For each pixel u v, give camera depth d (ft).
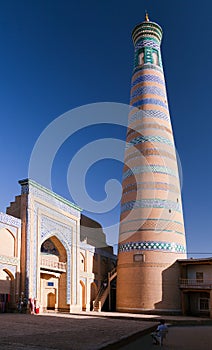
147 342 36.27
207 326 60.34
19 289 61.05
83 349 24.72
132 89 90.53
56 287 74.43
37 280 64.49
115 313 73.15
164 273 75.56
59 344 26.66
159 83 89.25
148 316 66.64
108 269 98.63
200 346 34.65
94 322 49.44
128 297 76.07
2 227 59.21
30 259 63.10
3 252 59.16
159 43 94.89
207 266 77.00
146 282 75.00
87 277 85.10
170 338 41.14
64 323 45.09
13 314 56.29
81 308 79.56
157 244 76.69
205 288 74.08
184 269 78.84
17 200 65.77
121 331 38.60
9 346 24.70
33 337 29.86
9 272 59.72
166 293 74.64
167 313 73.51
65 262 75.66
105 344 27.53
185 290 76.02
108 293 85.97
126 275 77.51
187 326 59.36
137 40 94.22
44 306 70.69
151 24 92.89
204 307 76.74
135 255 77.25
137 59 92.27
